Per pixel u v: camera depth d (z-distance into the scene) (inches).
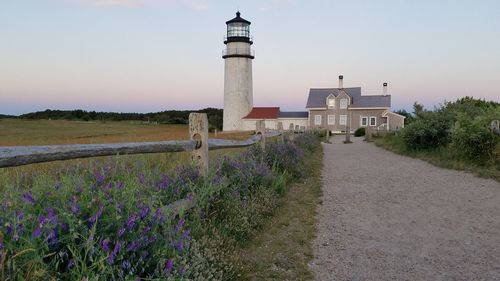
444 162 426.3
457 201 247.3
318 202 247.8
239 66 1879.9
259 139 333.4
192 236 127.3
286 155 351.9
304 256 151.8
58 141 687.7
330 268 140.9
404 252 157.6
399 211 224.8
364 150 707.4
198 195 154.7
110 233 87.0
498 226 190.7
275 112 2032.5
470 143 397.4
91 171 149.7
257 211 188.1
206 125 192.9
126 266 81.9
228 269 125.3
